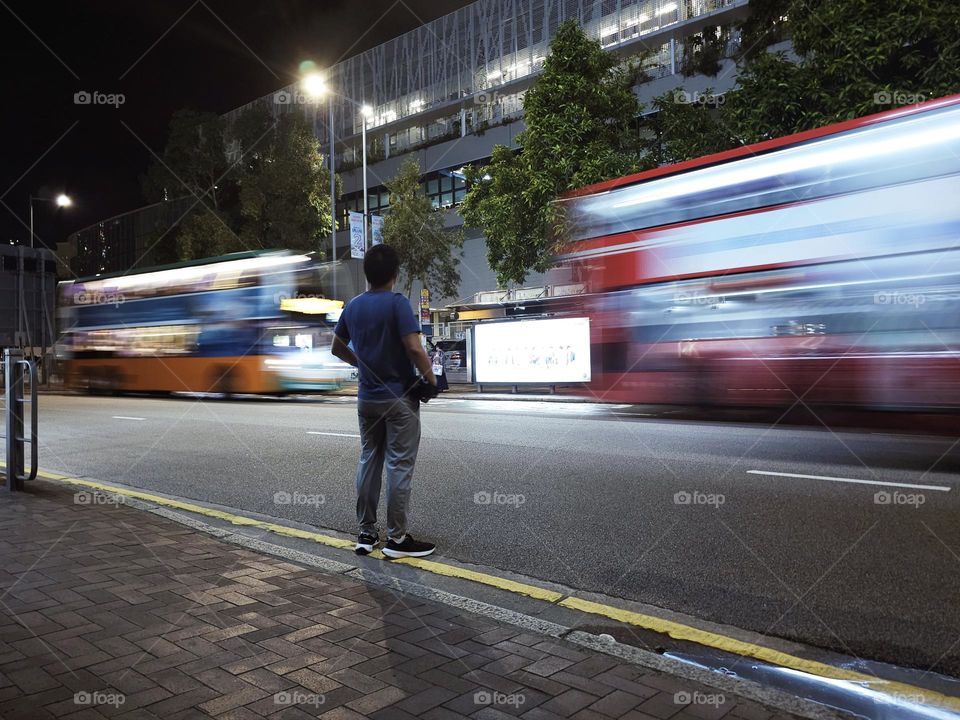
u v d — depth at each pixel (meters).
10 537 4.83
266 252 19.03
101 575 3.96
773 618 3.47
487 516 5.52
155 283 21.27
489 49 46.66
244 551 4.51
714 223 11.19
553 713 2.43
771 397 10.39
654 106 19.38
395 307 4.37
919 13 12.46
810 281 10.06
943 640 3.17
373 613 3.40
